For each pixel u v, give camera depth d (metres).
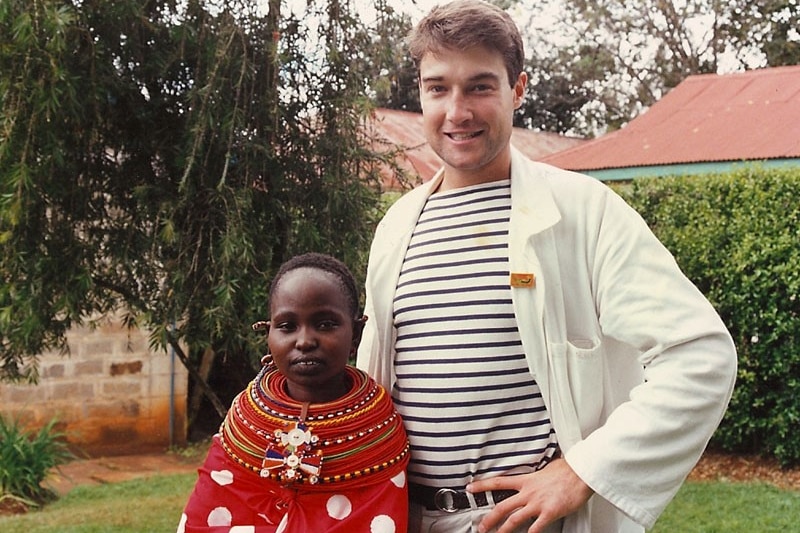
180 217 3.85
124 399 8.34
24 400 7.98
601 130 22.62
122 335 8.30
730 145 10.05
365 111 3.98
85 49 3.60
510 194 2.14
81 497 6.56
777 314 6.55
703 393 1.84
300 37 3.99
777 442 6.79
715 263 6.87
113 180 3.90
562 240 2.04
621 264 1.95
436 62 2.06
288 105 4.01
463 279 2.08
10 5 3.35
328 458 1.87
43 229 3.69
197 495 1.97
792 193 6.60
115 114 3.79
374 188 4.38
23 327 3.67
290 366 1.92
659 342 1.88
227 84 3.81
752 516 5.63
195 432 9.03
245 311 3.99
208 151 3.72
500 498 1.97
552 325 1.99
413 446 2.07
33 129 3.48
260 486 1.91
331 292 1.93
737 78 12.08
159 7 3.82
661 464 1.85
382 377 2.25
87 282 3.67
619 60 21.06
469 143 2.06
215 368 8.95
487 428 1.99
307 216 4.09
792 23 19.16
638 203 7.52
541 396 2.00
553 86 22.27
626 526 2.15
